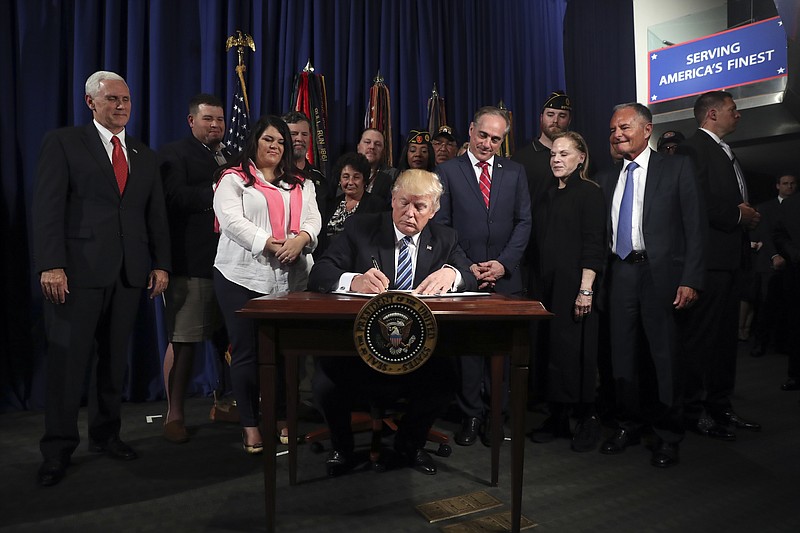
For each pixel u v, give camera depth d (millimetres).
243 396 2746
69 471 2518
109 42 3736
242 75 4031
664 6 5812
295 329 1869
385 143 4512
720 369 3207
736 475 2490
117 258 2580
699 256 2617
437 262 2443
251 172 2742
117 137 2662
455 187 2996
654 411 2711
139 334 3834
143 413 3531
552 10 5312
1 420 3309
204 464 2617
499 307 1850
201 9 4035
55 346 2473
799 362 4238
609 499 2221
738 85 5582
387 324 1771
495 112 2977
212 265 3146
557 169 2938
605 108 5348
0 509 2119
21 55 3490
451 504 2156
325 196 3566
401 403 2750
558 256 2902
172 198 3104
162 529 1957
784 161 6531
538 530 1955
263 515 2070
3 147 3439
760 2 5391
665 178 2699
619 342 2793
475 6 5117
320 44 4430
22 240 3518
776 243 4980
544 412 3594
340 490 2303
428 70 4852
